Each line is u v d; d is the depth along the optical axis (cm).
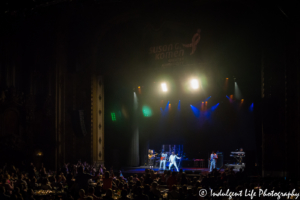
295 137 2197
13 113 2538
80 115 2669
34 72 2677
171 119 3616
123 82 3166
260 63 2467
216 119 3453
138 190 1085
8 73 2530
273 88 2300
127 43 2834
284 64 2267
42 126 2662
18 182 1412
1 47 2480
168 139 3669
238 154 3075
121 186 1273
